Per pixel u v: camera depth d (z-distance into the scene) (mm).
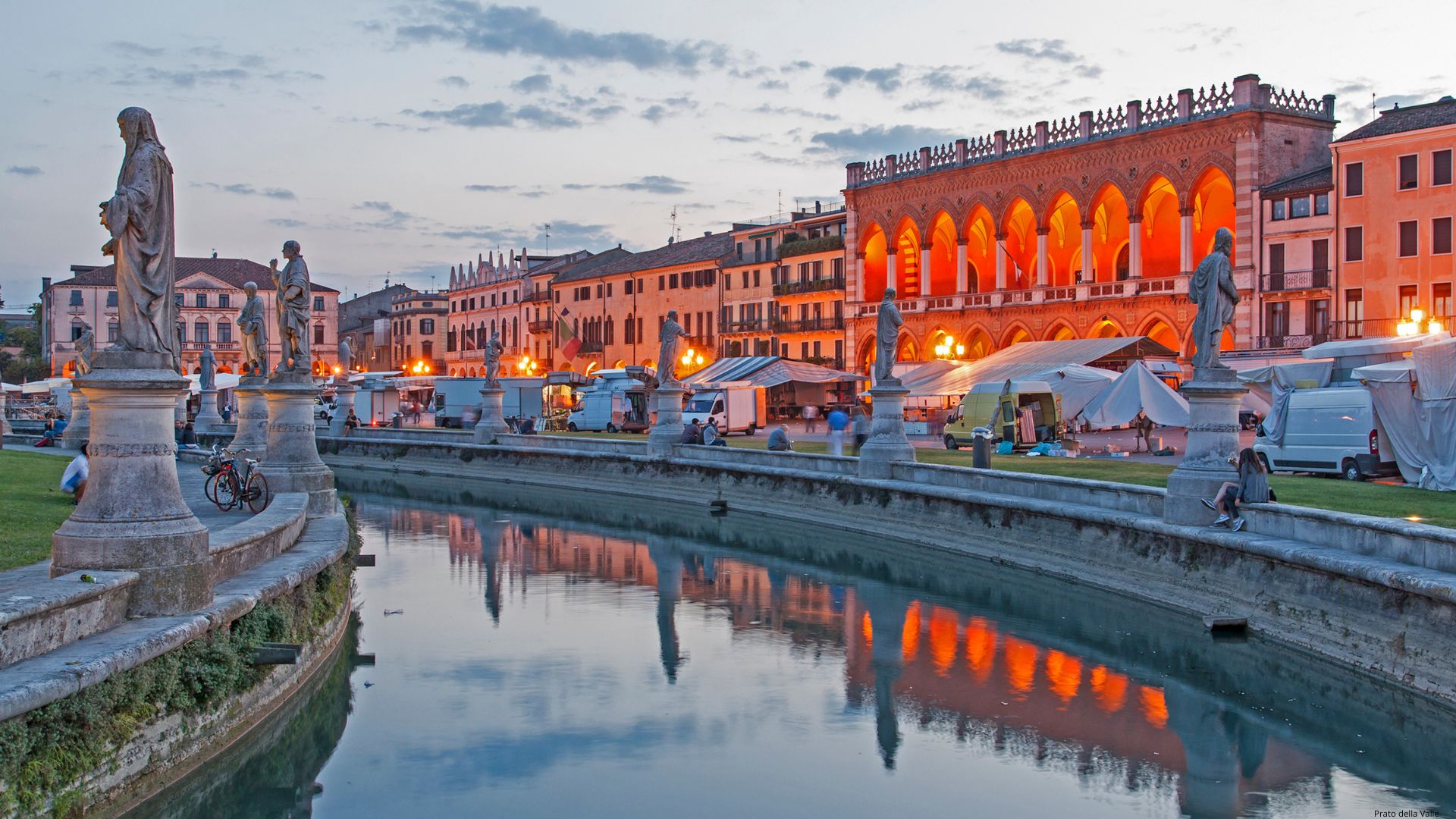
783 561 29812
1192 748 14805
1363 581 16297
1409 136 55875
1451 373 27016
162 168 12961
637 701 17031
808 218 95750
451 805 13039
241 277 131750
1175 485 21094
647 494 44500
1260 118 61344
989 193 75062
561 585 26609
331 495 25766
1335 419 30844
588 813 12758
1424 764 14320
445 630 21734
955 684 17875
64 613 11148
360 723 15945
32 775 9820
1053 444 42906
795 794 13352
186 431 50500
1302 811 12805
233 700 13508
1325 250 59156
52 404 79062
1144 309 66188
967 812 12750
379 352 165125
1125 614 22000
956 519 29078
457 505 44156
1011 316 74000
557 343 124250
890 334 33188
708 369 72312
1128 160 66812
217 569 15016
